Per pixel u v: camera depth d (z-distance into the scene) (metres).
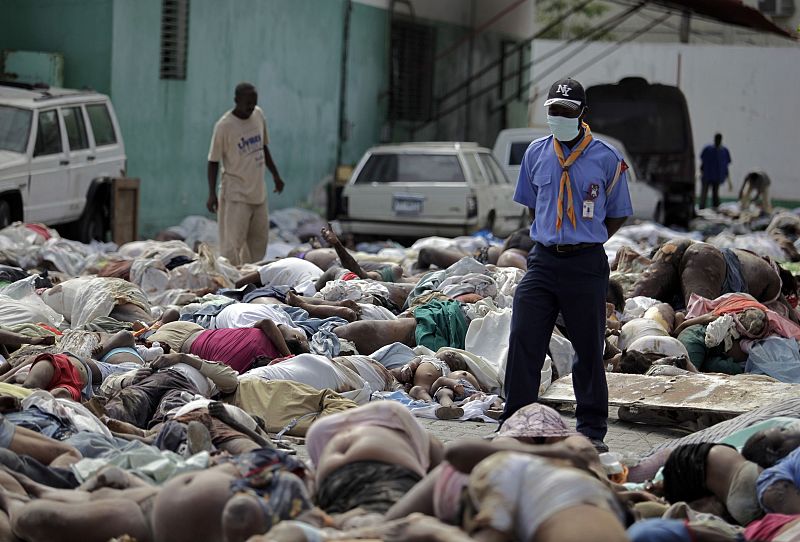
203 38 54.06
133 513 12.09
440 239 39.84
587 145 17.45
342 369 20.33
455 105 76.12
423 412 20.06
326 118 64.31
